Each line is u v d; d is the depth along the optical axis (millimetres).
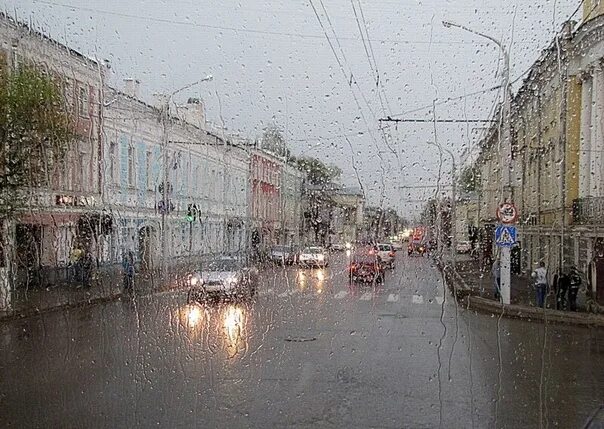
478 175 36344
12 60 19656
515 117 29250
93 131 25266
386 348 12078
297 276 31109
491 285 25656
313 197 46125
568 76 23219
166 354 11289
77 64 23672
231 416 7586
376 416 7641
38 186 20422
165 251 29688
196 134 35312
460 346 12438
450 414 7750
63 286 22469
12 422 7297
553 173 25484
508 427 7270
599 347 12695
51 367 10242
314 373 9844
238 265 21609
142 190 30281
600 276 19047
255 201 42750
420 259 44812
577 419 7578
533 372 10141
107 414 7617
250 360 10805
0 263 18438
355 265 28484
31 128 18484
